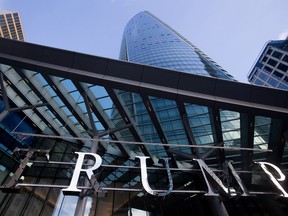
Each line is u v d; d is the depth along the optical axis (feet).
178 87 39.32
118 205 44.60
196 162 36.22
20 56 40.40
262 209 48.80
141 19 390.42
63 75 39.73
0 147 47.62
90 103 48.93
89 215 41.06
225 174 32.78
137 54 222.48
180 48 217.15
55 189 45.73
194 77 39.58
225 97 38.75
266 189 50.49
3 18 465.06
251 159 47.44
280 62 276.21
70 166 52.90
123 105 46.60
